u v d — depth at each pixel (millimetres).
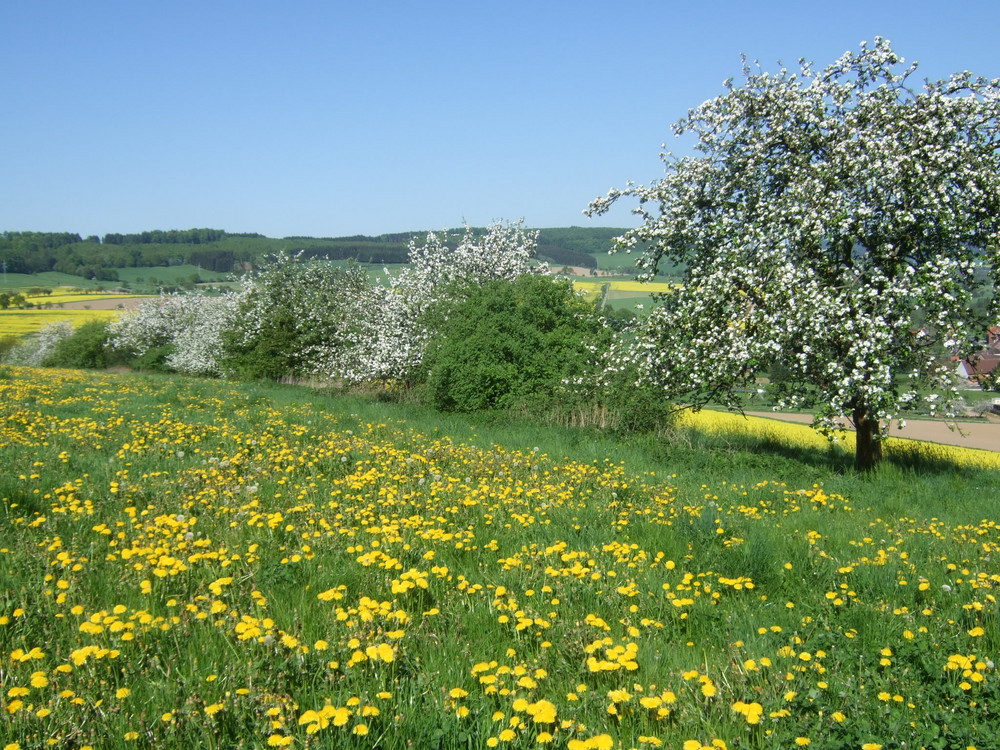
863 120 13500
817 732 3537
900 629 5000
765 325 12500
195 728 3432
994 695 3838
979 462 16844
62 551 5758
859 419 14242
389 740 3324
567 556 6008
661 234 14633
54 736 3314
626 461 13820
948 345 11742
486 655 4465
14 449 10047
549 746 3420
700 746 3328
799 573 6340
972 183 12156
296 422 16016
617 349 16750
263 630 4367
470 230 29812
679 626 5133
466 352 20016
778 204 13242
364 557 5551
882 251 12750
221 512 7266
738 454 14664
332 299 32719
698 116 14539
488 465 11438
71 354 49562
